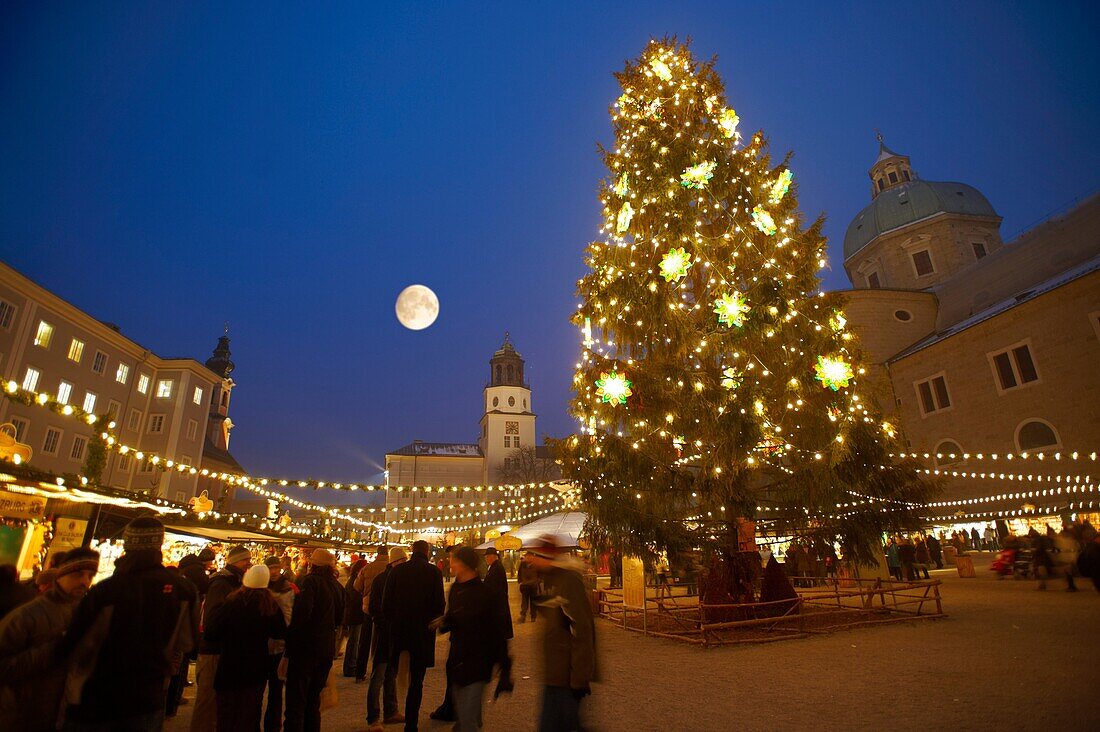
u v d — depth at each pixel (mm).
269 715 5684
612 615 13781
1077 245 33500
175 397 45812
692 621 10492
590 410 12367
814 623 11234
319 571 5637
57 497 9422
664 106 14711
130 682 3506
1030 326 31062
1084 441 28328
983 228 48156
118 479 41688
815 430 11695
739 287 12938
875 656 8234
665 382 11867
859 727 5297
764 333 11719
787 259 13141
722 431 10680
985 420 33281
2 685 3672
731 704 6258
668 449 12312
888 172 55875
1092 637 8625
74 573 4035
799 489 11219
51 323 36188
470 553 5125
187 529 14398
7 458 9336
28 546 8992
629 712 6113
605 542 11766
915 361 38156
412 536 44406
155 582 3830
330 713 6988
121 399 42469
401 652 5754
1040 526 29719
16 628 3662
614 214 14281
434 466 89125
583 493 11648
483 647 4770
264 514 69938
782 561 20500
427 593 5996
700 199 13234
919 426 37531
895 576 21078
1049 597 13992
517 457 87438
